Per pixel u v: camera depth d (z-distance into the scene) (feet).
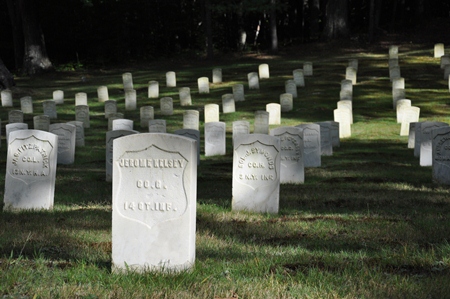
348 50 182.80
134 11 210.79
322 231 33.27
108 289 20.63
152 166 23.26
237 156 42.04
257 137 41.57
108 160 59.21
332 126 88.22
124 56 208.54
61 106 129.08
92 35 208.74
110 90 146.30
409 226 34.42
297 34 234.99
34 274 21.99
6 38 211.61
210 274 22.71
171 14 219.61
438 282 21.72
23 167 41.78
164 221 23.21
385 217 37.86
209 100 130.00
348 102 104.06
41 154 41.63
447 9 239.09
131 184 23.45
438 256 26.20
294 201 45.78
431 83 132.26
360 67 154.40
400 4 232.73
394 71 135.54
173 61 196.95
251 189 41.75
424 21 210.18
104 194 50.19
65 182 57.31
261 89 136.56
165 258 23.26
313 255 26.71
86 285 21.06
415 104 116.06
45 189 41.70
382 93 127.03
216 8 184.14
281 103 116.88
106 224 34.99
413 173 62.49
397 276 22.66
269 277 22.43
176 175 23.09
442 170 55.52
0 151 83.10
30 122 110.32
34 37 180.34
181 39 229.25
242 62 180.65
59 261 24.82
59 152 75.31
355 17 239.71
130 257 23.48
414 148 78.48
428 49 174.70
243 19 212.02
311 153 69.41
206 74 161.79
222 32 228.22
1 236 31.12
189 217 23.03
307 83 140.05
